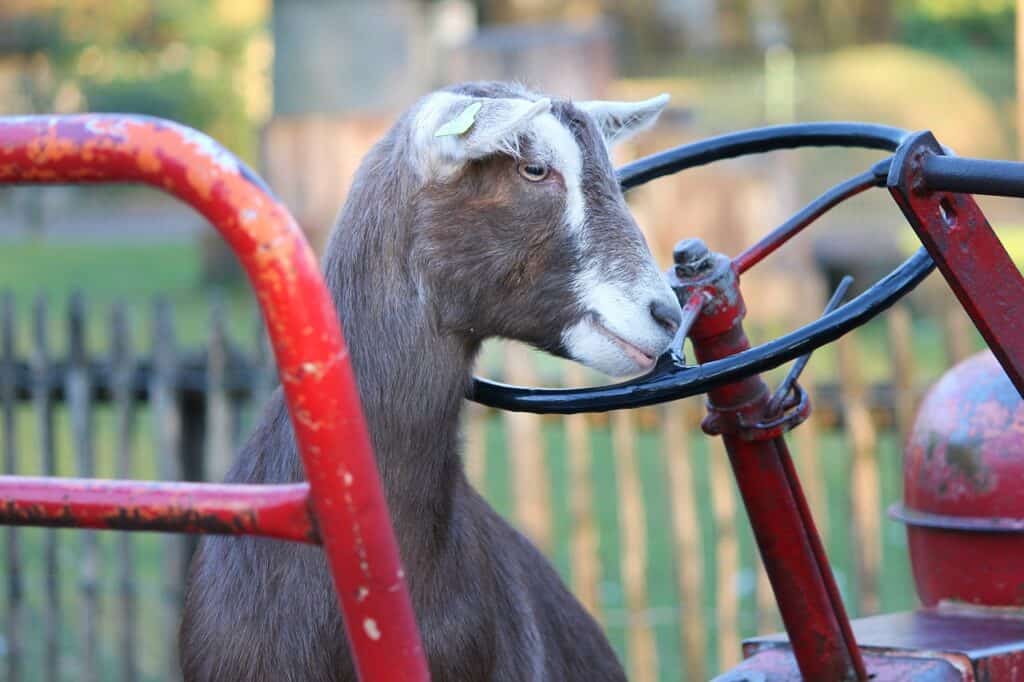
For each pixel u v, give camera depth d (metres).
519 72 13.29
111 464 9.09
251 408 5.56
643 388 2.29
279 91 14.45
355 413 1.48
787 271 12.41
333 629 2.53
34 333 5.79
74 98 26.33
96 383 5.73
